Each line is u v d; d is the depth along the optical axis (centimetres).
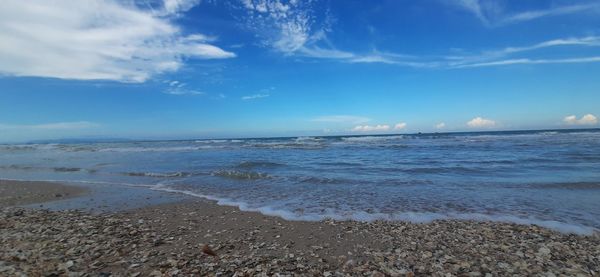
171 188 1380
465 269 519
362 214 907
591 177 1407
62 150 5188
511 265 536
